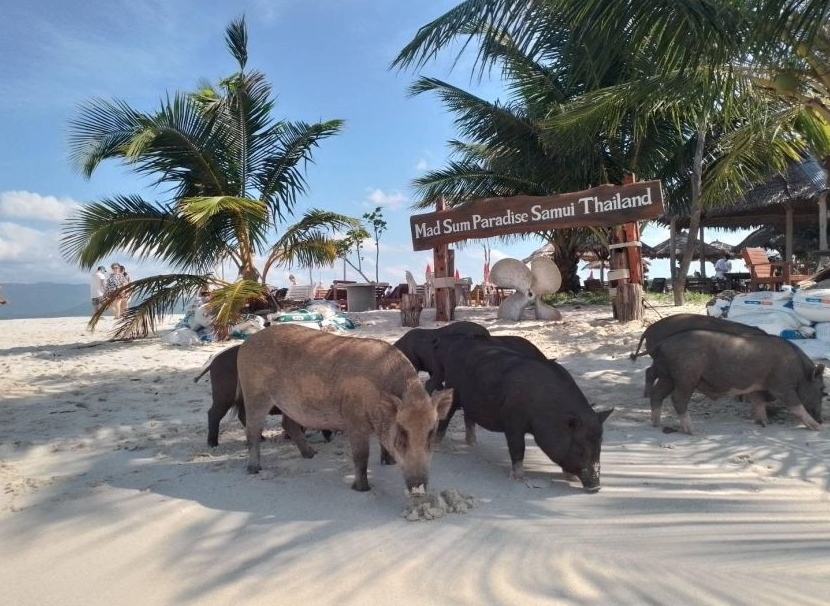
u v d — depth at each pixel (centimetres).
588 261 3158
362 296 2300
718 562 343
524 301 1577
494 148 1905
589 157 1708
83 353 1369
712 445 577
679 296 1761
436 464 548
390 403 423
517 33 824
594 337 1238
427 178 2064
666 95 1030
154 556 380
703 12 730
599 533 388
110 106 1495
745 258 1705
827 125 1170
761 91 1052
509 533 391
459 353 591
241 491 489
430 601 313
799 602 299
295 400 505
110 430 704
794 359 615
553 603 305
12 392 941
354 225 1664
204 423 725
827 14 772
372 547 378
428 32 886
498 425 533
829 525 391
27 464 588
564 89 1694
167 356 1280
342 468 543
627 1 743
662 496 451
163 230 1522
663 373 638
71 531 422
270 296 1670
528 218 1442
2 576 362
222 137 1596
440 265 1590
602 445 588
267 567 358
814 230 2800
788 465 512
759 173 1581
